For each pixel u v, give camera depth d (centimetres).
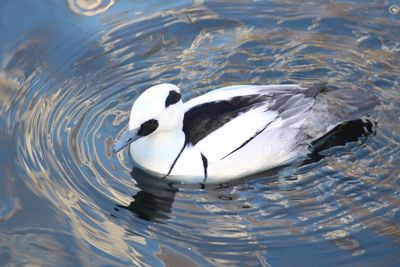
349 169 1306
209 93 1362
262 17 1695
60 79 1523
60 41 1606
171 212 1216
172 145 1274
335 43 1619
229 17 1697
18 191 1249
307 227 1177
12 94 1475
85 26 1648
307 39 1633
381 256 1112
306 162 1333
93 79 1532
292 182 1285
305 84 1517
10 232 1170
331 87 1498
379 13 1681
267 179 1298
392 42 1609
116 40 1625
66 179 1274
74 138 1374
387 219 1187
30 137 1373
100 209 1213
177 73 1556
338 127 1397
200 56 1598
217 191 1271
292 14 1697
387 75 1529
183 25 1675
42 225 1180
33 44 1595
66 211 1206
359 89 1495
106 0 1720
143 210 1216
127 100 1482
